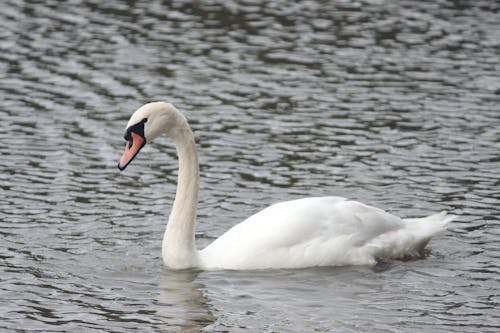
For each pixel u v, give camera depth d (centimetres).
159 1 2836
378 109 2097
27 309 1256
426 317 1238
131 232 1520
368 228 1409
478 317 1238
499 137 1930
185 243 1378
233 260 1377
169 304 1273
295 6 2809
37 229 1517
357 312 1252
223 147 1891
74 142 1911
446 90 2198
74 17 2683
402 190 1686
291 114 2069
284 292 1310
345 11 2769
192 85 2225
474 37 2542
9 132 1948
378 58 2406
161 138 1977
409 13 2748
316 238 1385
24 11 2731
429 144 1900
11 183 1702
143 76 2275
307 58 2406
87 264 1399
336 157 1844
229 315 1241
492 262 1413
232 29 2608
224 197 1662
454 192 1673
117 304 1273
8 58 2367
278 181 1733
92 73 2289
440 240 1492
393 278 1359
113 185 1714
